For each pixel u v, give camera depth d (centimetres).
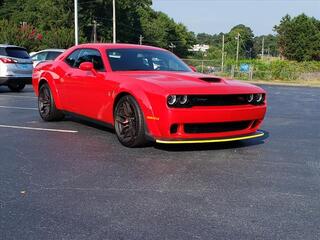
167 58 715
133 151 581
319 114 1080
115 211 371
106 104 636
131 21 8394
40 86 827
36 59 1839
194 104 545
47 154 562
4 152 571
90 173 479
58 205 384
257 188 437
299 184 453
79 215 362
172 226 342
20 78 1423
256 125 616
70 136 679
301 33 6412
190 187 436
